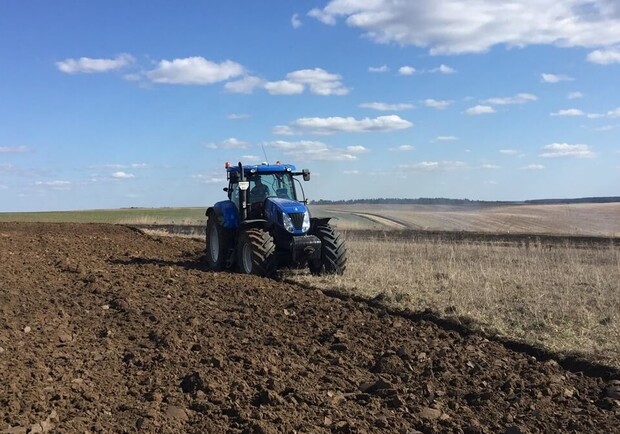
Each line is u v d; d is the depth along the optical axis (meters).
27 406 5.29
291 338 7.79
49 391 5.68
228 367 6.53
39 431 4.75
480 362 6.85
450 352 7.18
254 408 5.39
